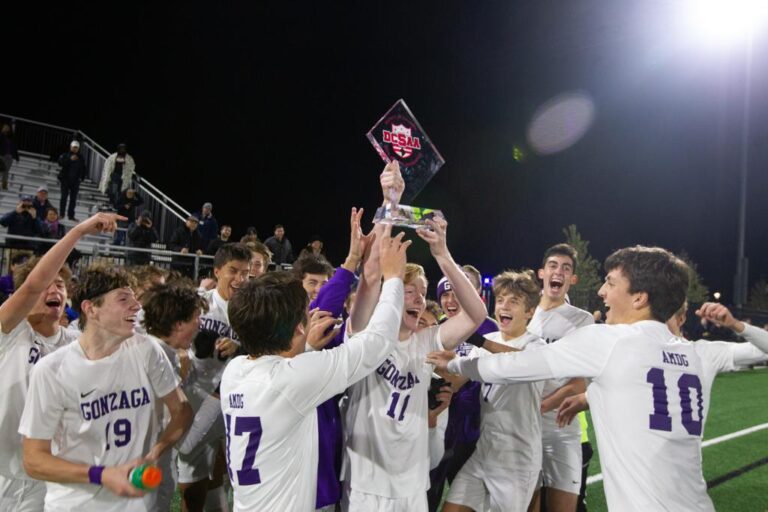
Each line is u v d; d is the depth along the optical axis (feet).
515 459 10.80
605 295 8.14
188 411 8.81
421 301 9.39
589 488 18.03
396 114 8.57
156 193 47.24
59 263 8.21
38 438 7.47
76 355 7.83
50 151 53.36
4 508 8.93
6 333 8.55
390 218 8.13
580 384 11.85
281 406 6.72
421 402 9.05
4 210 42.73
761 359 7.72
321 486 8.30
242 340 7.16
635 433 7.06
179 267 35.68
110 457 7.89
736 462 21.75
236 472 6.93
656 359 7.25
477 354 12.14
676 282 7.61
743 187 56.90
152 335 10.23
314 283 13.38
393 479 8.62
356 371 7.03
